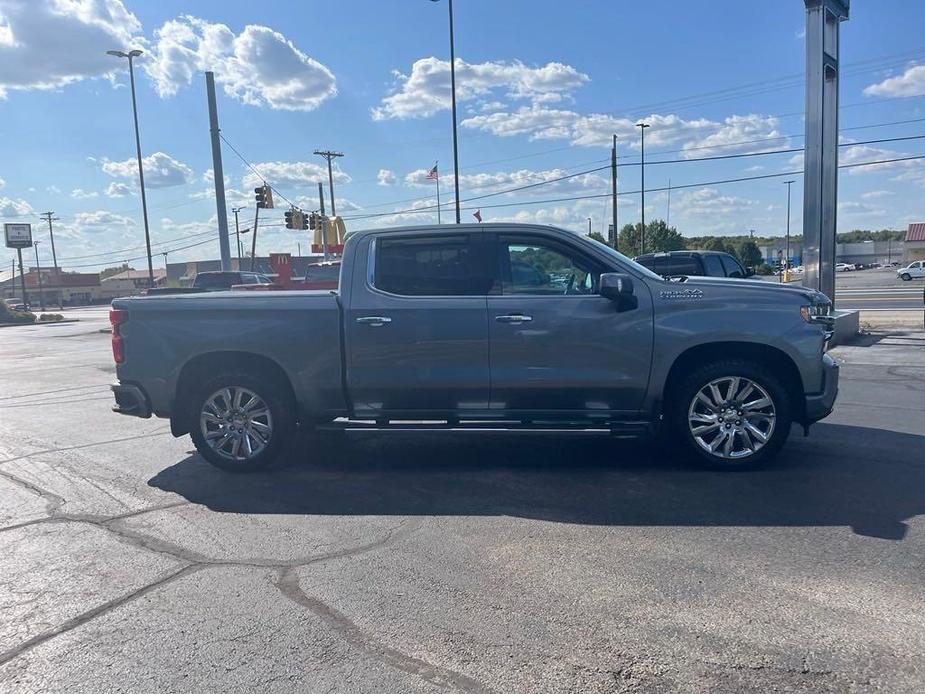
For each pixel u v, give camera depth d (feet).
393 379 20.48
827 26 52.24
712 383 19.95
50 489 20.27
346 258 20.92
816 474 19.97
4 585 14.12
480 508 17.89
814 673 10.53
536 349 19.99
